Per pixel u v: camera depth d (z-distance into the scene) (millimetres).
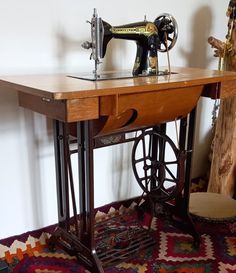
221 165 2270
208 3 2316
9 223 1829
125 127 1495
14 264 1694
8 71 1634
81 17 1787
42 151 1856
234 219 1891
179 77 1517
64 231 1699
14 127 1733
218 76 1549
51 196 1949
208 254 1773
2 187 1763
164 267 1671
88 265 1556
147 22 1585
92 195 1475
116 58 1986
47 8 1671
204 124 2611
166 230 1992
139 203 2227
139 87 1268
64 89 1146
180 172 1716
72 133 1557
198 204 2068
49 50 1729
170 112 1560
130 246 1734
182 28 2236
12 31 1601
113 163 2168
